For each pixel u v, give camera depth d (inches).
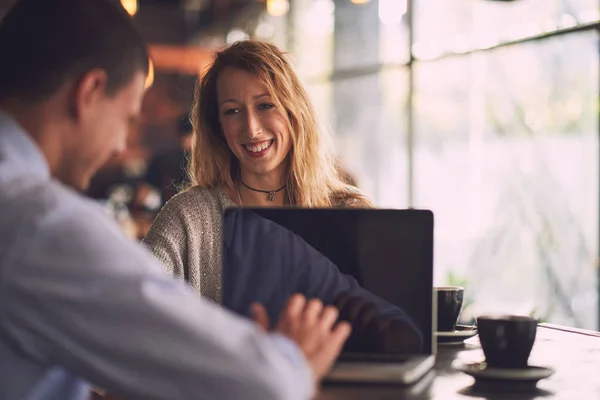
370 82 241.0
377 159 238.4
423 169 213.6
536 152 181.3
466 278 196.7
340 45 257.3
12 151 40.2
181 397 36.1
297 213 57.9
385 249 56.4
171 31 460.8
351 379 48.8
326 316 45.0
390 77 229.8
